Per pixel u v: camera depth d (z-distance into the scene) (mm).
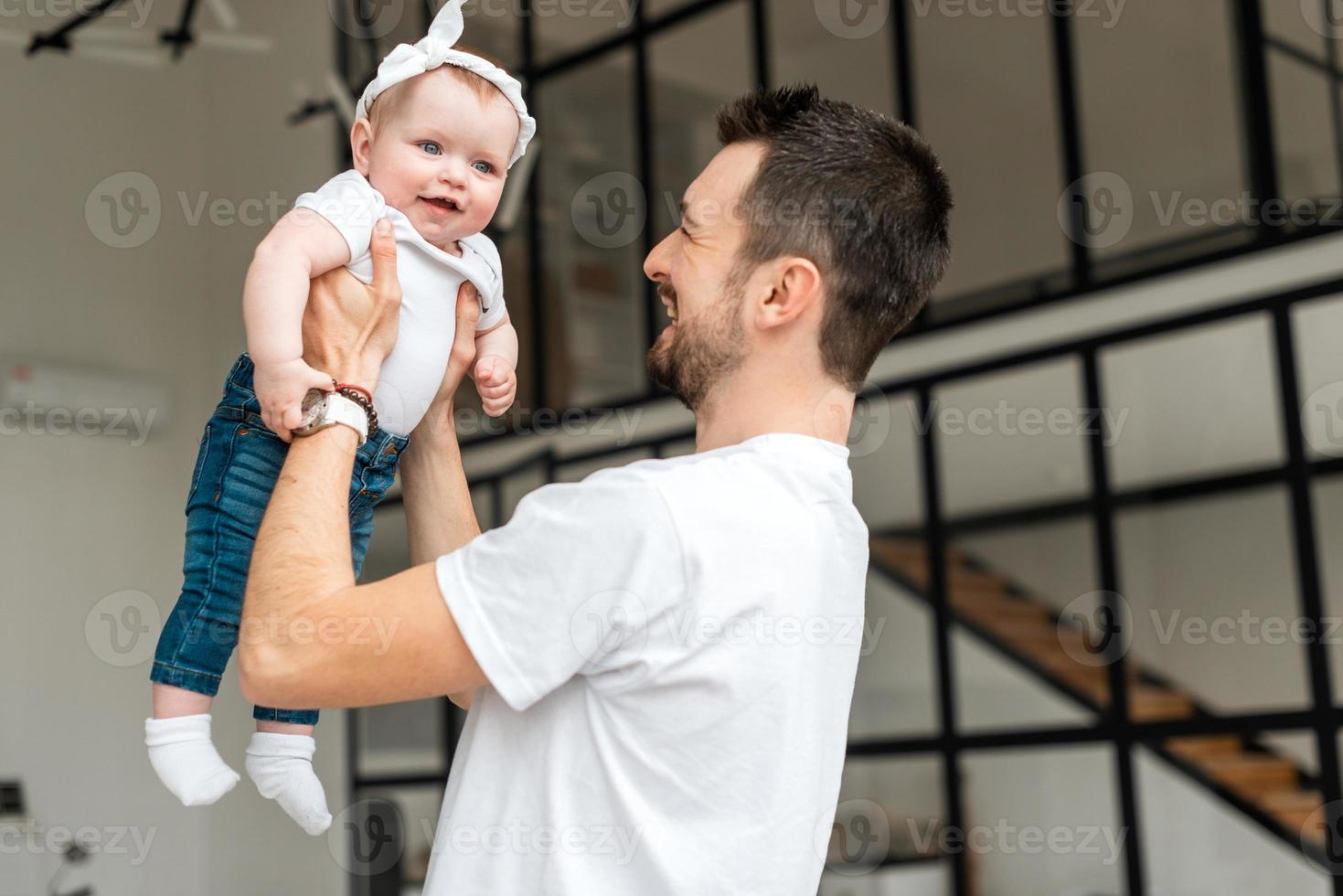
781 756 1070
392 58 1334
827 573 1139
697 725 1044
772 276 1163
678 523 1035
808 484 1124
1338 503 5266
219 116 8453
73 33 7629
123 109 8141
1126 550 5883
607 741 1048
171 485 8070
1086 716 5992
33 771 7277
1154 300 5410
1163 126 5703
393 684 1016
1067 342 5684
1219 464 5359
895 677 6309
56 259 7750
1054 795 5898
